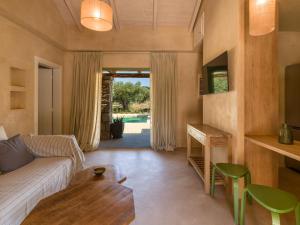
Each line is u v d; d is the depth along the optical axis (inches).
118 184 67.4
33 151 103.7
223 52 109.0
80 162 107.3
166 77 190.7
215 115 124.3
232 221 77.3
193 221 77.1
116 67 197.8
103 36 188.7
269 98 96.0
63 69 191.8
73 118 189.5
